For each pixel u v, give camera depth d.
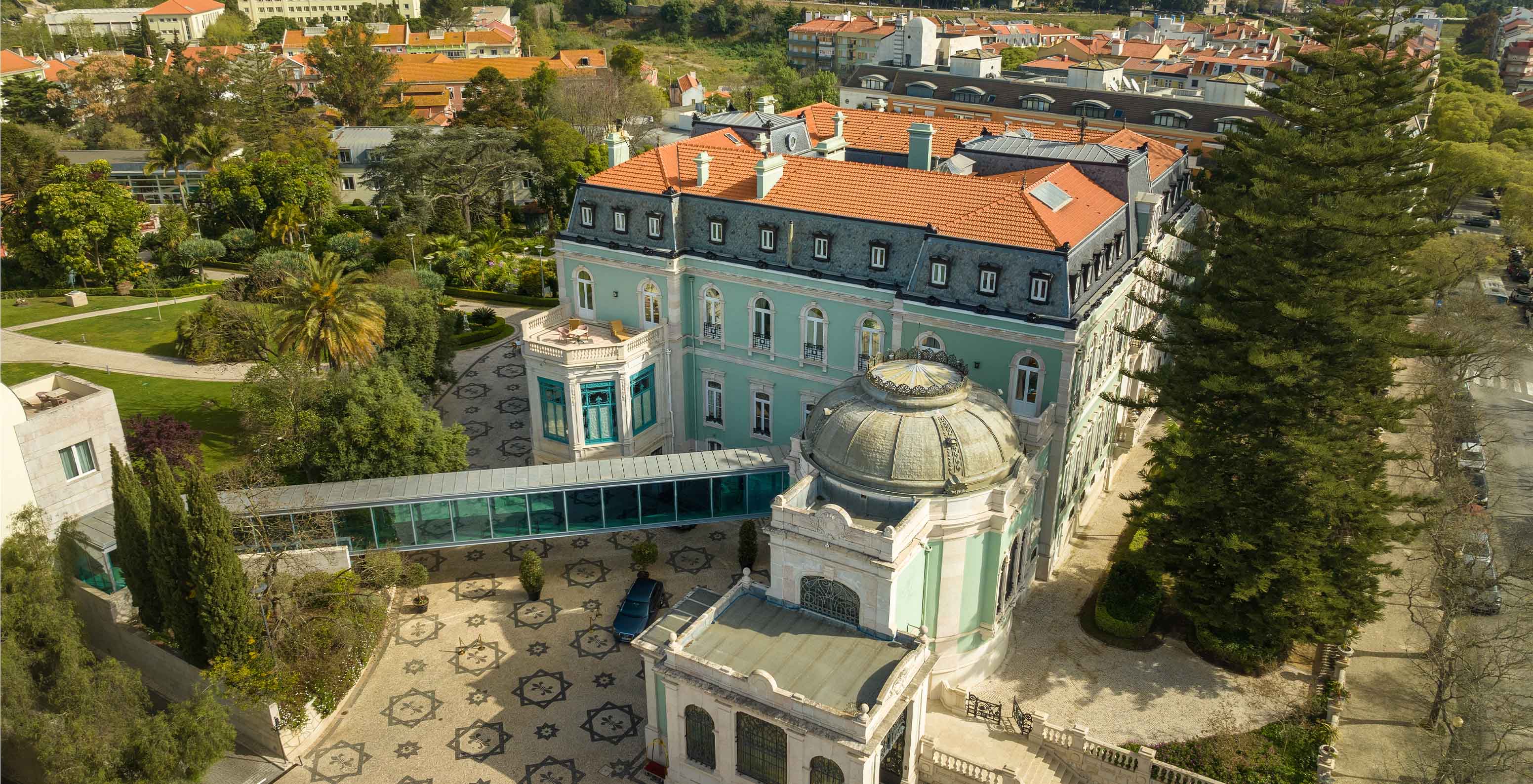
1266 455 44.81
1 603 37.69
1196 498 44.97
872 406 43.34
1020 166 60.12
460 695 45.84
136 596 43.47
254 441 54.44
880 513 42.19
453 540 52.31
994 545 43.03
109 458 50.72
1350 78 48.62
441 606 51.69
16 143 99.12
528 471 52.97
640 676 46.97
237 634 41.75
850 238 53.16
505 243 105.44
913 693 37.84
